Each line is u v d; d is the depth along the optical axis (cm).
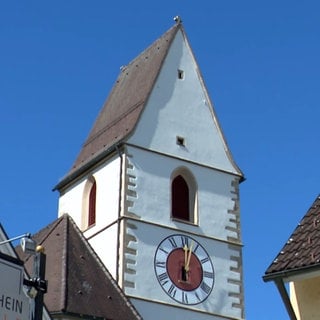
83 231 4147
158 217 3934
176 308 3775
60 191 4538
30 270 3144
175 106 4278
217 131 4369
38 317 1202
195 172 4175
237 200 4259
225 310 3938
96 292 3203
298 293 1697
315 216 1803
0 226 2692
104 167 4131
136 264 3753
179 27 4531
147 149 4059
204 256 3994
